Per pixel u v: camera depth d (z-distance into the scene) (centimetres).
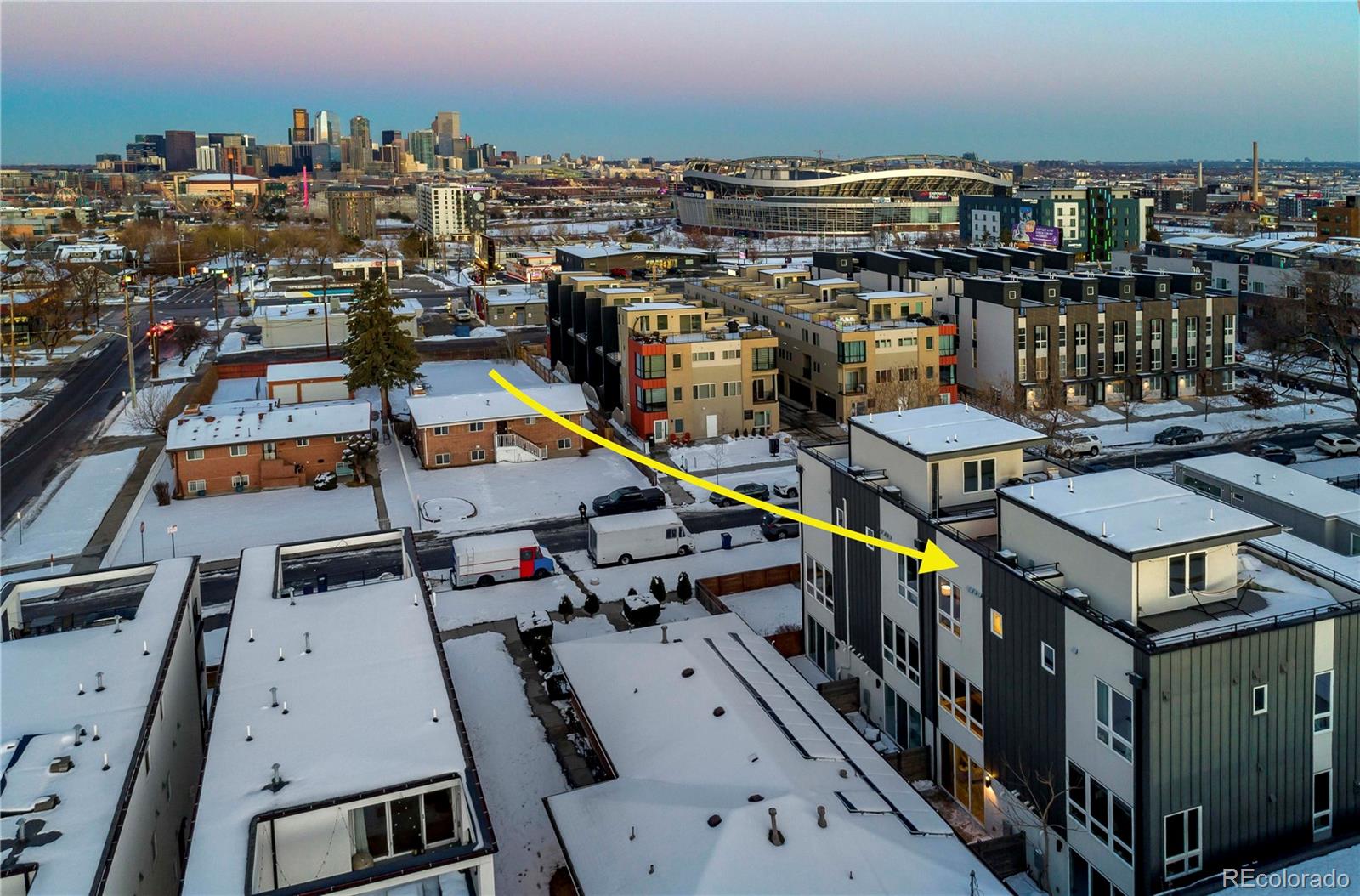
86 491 7612
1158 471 7444
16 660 3434
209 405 9850
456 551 5762
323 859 2616
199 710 4069
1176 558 2925
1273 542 3616
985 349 10012
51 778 2731
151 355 12094
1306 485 4244
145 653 3472
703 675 3878
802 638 4884
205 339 14288
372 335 9369
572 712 4403
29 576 6022
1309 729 2900
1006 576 3253
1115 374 9938
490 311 15838
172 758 3322
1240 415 9356
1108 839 2889
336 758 2802
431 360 13175
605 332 9944
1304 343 10569
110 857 2372
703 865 2753
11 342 13088
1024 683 3216
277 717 3033
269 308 14200
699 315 9438
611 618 5372
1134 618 2867
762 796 3028
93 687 3247
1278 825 2894
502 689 4628
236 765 2777
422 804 2716
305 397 10625
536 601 5597
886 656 4084
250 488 7725
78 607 5553
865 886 2683
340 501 7431
